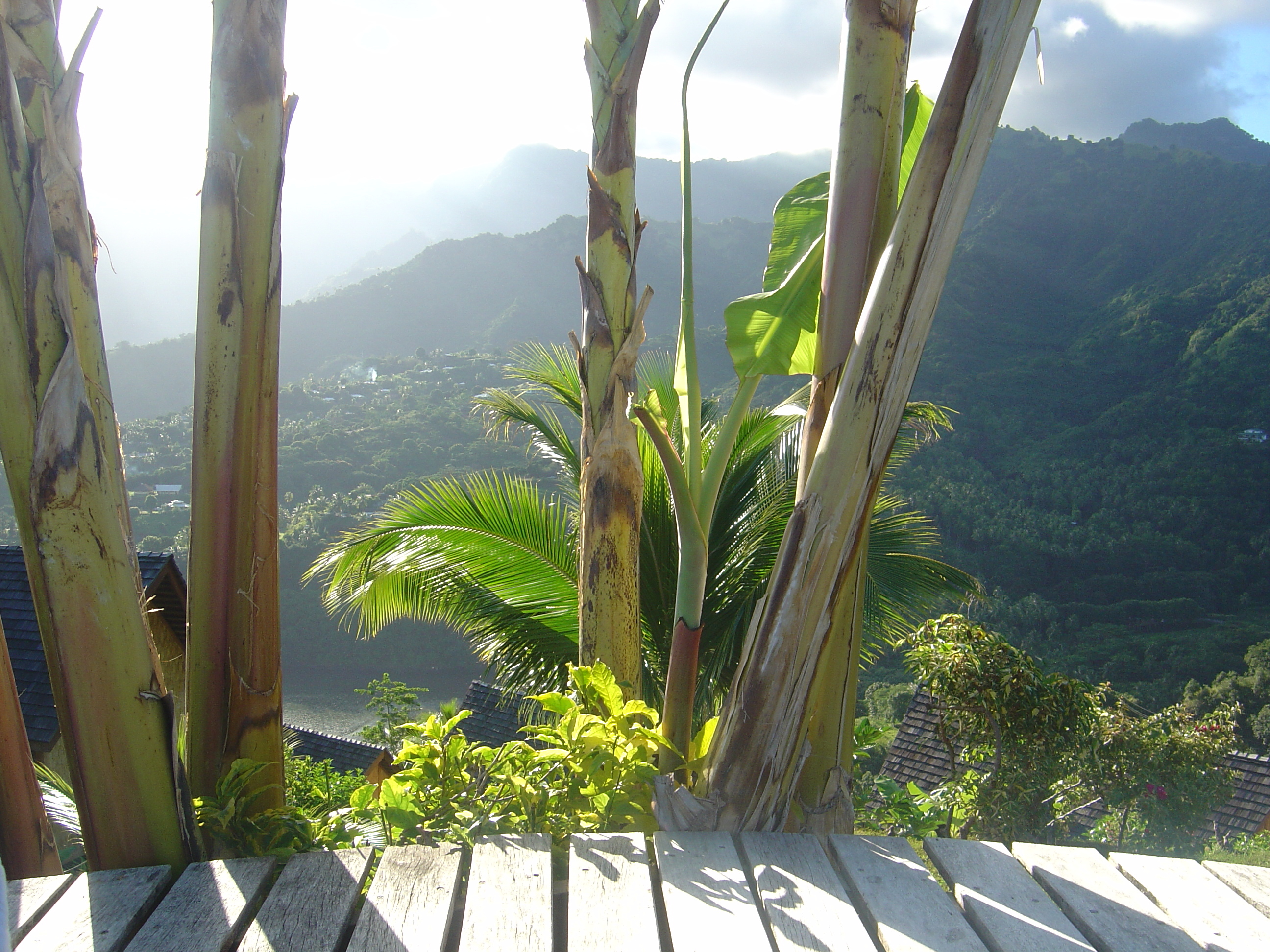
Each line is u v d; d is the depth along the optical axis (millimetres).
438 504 4613
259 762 2289
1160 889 1696
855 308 2270
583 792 2121
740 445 4680
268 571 2359
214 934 1518
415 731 2281
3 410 1904
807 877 1720
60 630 1907
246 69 2320
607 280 3271
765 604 2127
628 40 3283
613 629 3266
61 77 2162
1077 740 5988
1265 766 12109
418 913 1574
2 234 1879
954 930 1529
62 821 2793
